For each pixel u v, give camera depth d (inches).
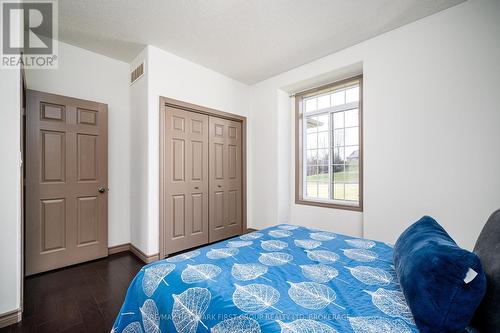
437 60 83.5
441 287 29.9
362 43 103.0
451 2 78.5
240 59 118.7
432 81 84.6
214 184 132.3
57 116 94.4
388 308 34.1
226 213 138.9
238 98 146.1
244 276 43.6
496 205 73.0
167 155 110.7
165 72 109.3
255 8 81.3
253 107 152.4
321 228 126.3
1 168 60.5
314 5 80.0
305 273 45.6
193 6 79.8
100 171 106.3
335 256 55.1
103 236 107.2
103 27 91.2
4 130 61.0
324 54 114.0
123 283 83.8
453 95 80.4
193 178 121.6
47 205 91.9
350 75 118.1
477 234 75.9
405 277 35.5
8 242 61.3
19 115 63.6
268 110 143.3
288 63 123.3
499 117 72.6
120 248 115.8
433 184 84.3
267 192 143.6
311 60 120.1
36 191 89.1
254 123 151.8
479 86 75.7
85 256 101.7
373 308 34.0
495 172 73.2
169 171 111.2
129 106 120.3
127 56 114.0
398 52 92.5
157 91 106.4
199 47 106.9
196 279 42.0
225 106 137.5
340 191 126.9
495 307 28.9
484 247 38.3
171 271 45.6
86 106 102.1
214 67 127.6
